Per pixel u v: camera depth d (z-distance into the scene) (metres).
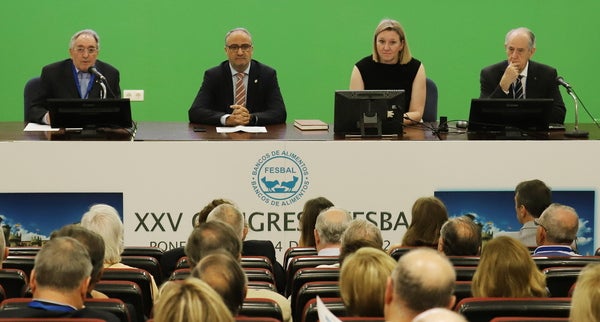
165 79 12.27
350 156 7.47
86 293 4.19
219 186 7.46
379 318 3.61
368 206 7.52
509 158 7.49
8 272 4.63
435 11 12.28
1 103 12.15
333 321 3.29
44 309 3.76
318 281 4.72
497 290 4.26
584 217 7.57
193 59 12.27
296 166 7.47
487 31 12.33
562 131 8.15
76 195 7.39
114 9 12.12
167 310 2.97
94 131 7.71
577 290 3.32
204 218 6.19
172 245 7.49
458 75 12.38
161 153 7.41
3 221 7.39
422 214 5.83
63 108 7.63
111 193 7.41
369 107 7.77
